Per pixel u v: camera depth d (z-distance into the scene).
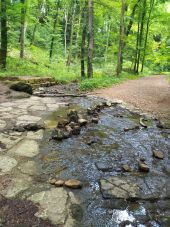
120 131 6.79
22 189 3.77
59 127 6.51
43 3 34.03
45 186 3.89
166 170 4.72
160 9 29.31
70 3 29.39
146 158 5.21
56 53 37.22
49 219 3.19
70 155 5.05
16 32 25.22
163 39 42.56
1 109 8.20
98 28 39.19
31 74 17.23
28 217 3.20
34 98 10.52
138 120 8.05
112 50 29.56
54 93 12.14
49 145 5.46
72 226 3.10
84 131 6.54
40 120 7.19
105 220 3.26
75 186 3.89
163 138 6.52
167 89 15.39
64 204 3.49
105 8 20.59
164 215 3.44
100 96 11.88
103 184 4.04
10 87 11.07
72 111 7.31
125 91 13.73
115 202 3.62
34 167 4.46
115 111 9.01
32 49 30.53
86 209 3.43
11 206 3.39
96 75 21.81
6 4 16.77
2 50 17.12
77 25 31.50
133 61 35.03
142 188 4.02
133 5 26.02
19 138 5.74
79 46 35.16
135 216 3.38
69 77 19.08
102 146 5.64
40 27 38.28
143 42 32.00
